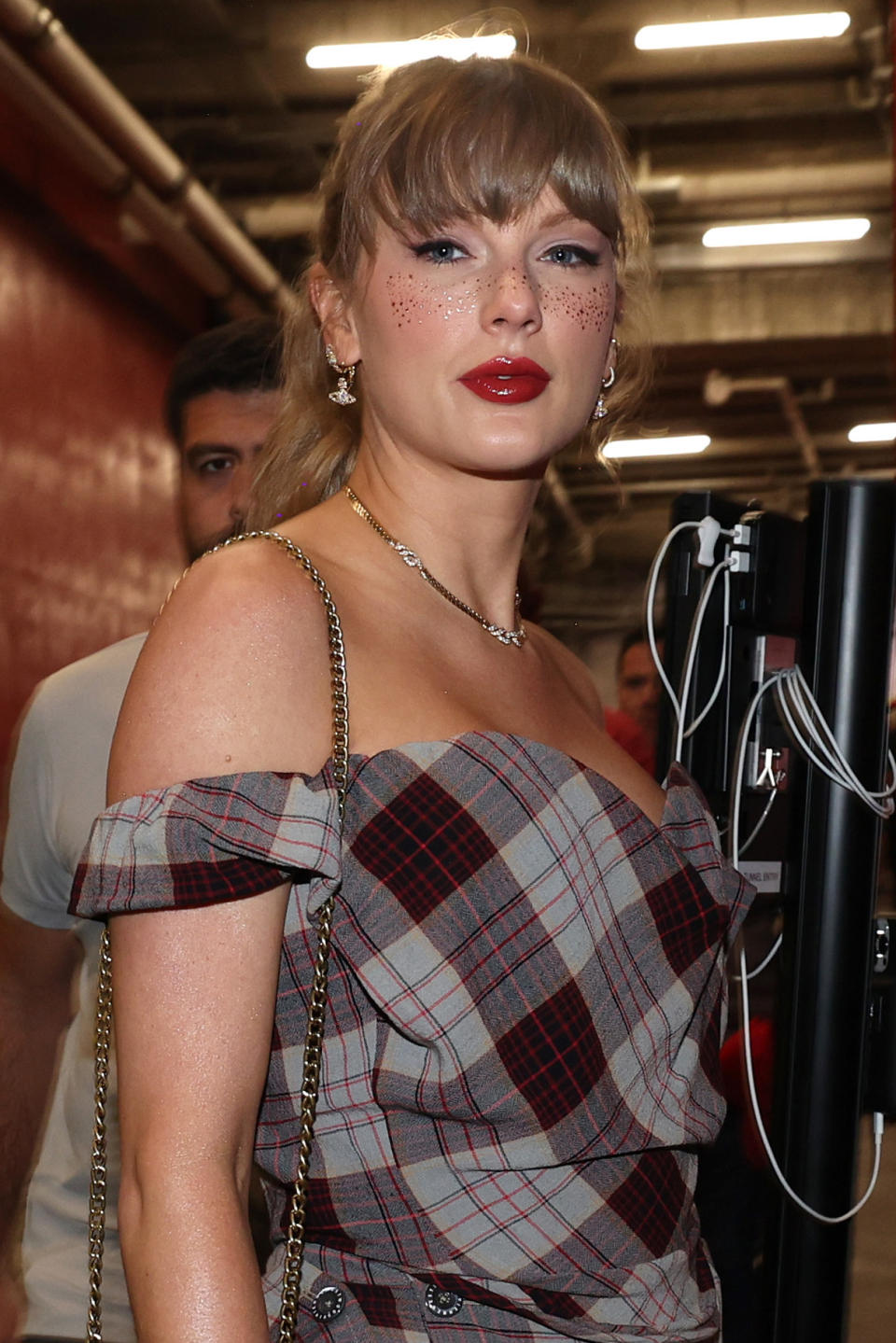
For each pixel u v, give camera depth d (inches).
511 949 31.6
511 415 34.9
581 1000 32.4
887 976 54.3
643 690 135.5
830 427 491.2
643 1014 34.1
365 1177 31.5
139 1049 28.8
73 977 57.4
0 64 230.8
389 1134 31.4
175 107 305.4
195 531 71.1
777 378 436.1
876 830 52.4
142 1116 28.5
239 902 29.2
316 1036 30.3
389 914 30.7
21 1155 55.2
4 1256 54.7
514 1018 31.4
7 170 244.4
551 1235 31.9
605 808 34.4
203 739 29.6
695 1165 36.6
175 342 320.2
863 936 51.9
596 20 286.2
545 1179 32.0
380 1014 31.1
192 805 28.8
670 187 342.0
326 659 31.6
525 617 59.5
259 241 337.4
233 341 69.2
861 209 351.6
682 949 35.4
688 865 36.3
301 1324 31.6
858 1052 51.8
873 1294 127.4
